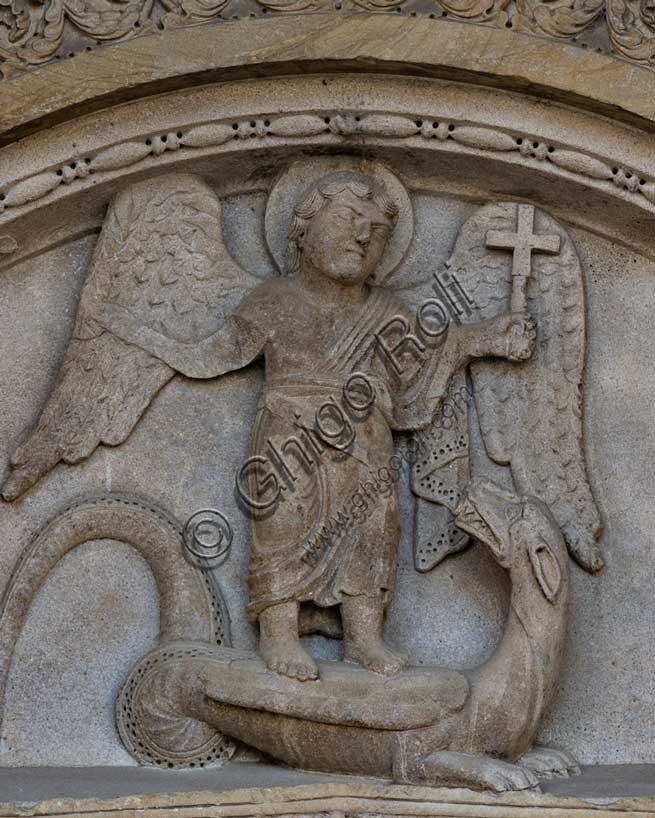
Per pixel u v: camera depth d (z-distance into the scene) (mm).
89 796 6141
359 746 6336
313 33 6789
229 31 6793
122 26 6785
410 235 7184
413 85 6953
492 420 7039
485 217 7203
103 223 7137
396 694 6336
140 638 6902
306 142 7031
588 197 7066
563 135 6945
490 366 7086
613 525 7020
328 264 6781
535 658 6461
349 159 7176
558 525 6852
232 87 6938
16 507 6969
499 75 6785
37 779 6430
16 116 6703
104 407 7000
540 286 7113
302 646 6602
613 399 7137
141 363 7027
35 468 6926
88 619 6906
